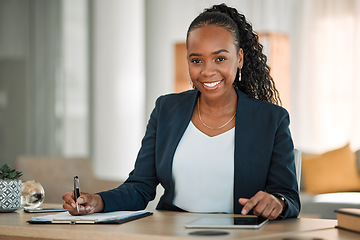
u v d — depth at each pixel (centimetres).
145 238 122
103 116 696
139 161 185
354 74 602
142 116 705
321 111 616
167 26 680
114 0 694
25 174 473
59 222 141
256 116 172
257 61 189
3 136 683
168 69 678
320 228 133
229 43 166
